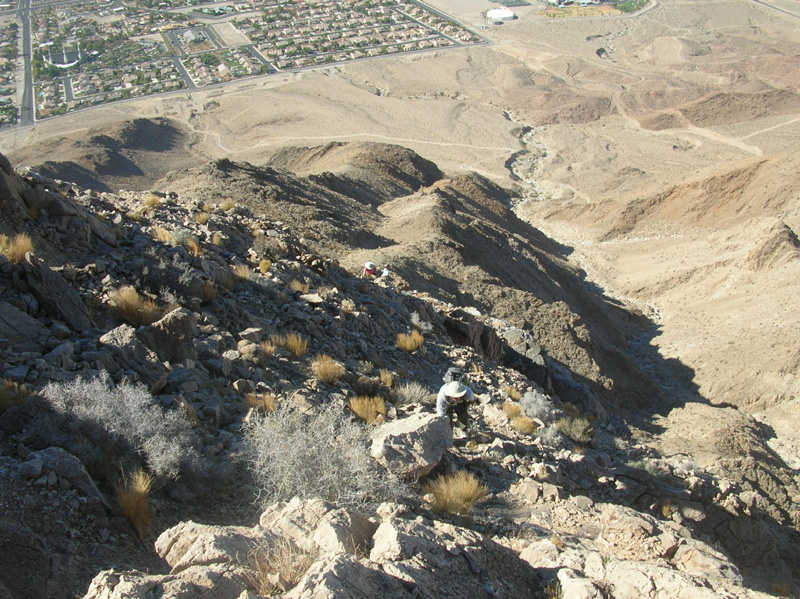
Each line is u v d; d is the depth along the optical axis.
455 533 6.11
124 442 7.34
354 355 14.15
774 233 67.88
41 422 7.16
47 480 6.34
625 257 84.75
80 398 7.60
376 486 7.71
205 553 5.29
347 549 5.51
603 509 8.73
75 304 10.26
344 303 16.38
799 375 44.44
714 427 30.59
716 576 7.02
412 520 6.34
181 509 6.96
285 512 6.10
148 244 14.24
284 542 5.58
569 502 9.44
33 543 5.59
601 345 42.72
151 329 9.88
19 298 9.84
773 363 46.03
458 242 50.06
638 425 31.55
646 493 12.62
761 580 13.05
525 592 5.99
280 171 56.72
